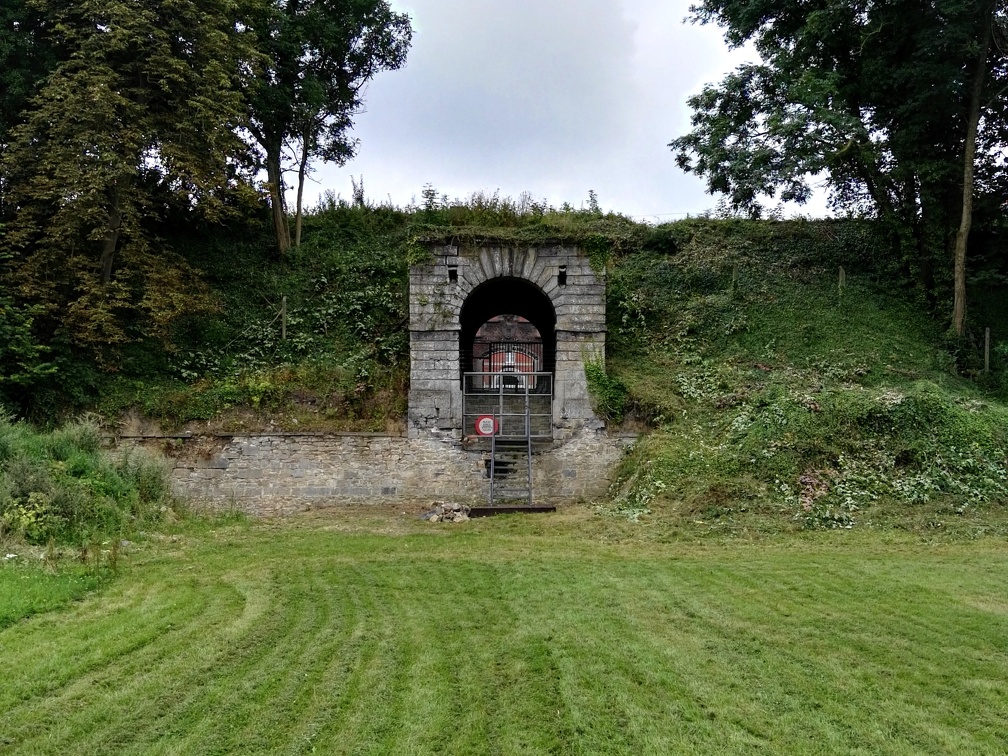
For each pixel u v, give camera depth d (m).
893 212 24.30
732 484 15.74
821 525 14.41
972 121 22.19
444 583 10.89
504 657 7.83
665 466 17.36
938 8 21.38
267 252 26.52
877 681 7.12
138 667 7.47
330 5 26.58
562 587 10.61
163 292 21.31
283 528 15.87
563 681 7.19
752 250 26.20
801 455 16.17
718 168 25.42
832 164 23.56
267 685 7.08
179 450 19.20
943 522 14.23
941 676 7.21
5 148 21.30
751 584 10.64
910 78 22.30
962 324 22.53
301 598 10.05
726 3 26.12
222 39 21.16
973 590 10.09
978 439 16.42
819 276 24.91
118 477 15.18
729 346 22.38
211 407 20.09
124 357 21.20
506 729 6.25
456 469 19.73
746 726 6.26
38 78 21.50
